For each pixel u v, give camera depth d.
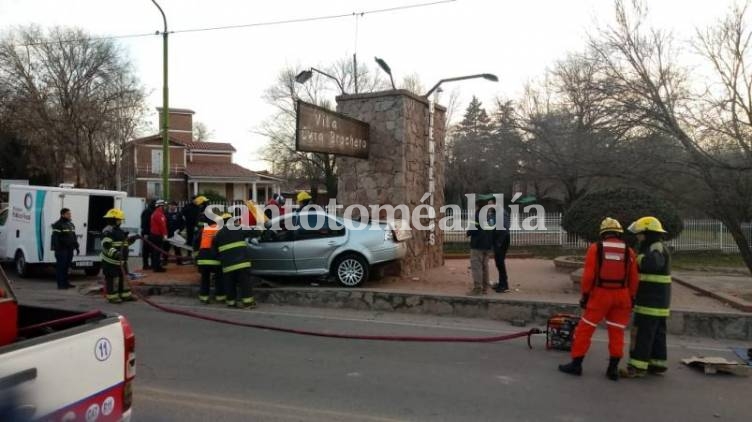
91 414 2.90
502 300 9.02
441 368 6.26
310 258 10.57
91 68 34.12
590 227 10.96
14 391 2.46
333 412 4.83
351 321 8.86
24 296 11.02
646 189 13.48
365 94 12.13
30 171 37.94
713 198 11.98
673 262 19.41
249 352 6.85
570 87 18.05
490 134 27.52
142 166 47.50
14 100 32.50
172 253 16.31
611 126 13.55
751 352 6.69
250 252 10.79
